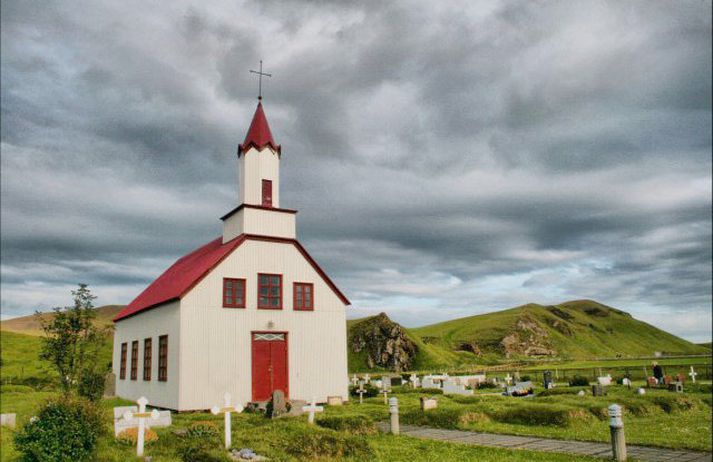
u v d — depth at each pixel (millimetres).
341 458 15695
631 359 105938
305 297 32625
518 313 147250
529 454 15648
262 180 33062
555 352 126438
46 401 16016
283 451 15742
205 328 28891
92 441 15258
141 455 15312
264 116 34562
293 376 31062
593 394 31359
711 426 21531
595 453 15680
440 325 151500
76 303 23438
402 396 36375
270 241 32031
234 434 18031
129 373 36750
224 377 28938
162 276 43500
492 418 23547
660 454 15680
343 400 32562
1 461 15992
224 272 30062
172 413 28125
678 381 40031
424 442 18078
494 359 110625
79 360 23109
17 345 74562
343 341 33375
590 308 199625
